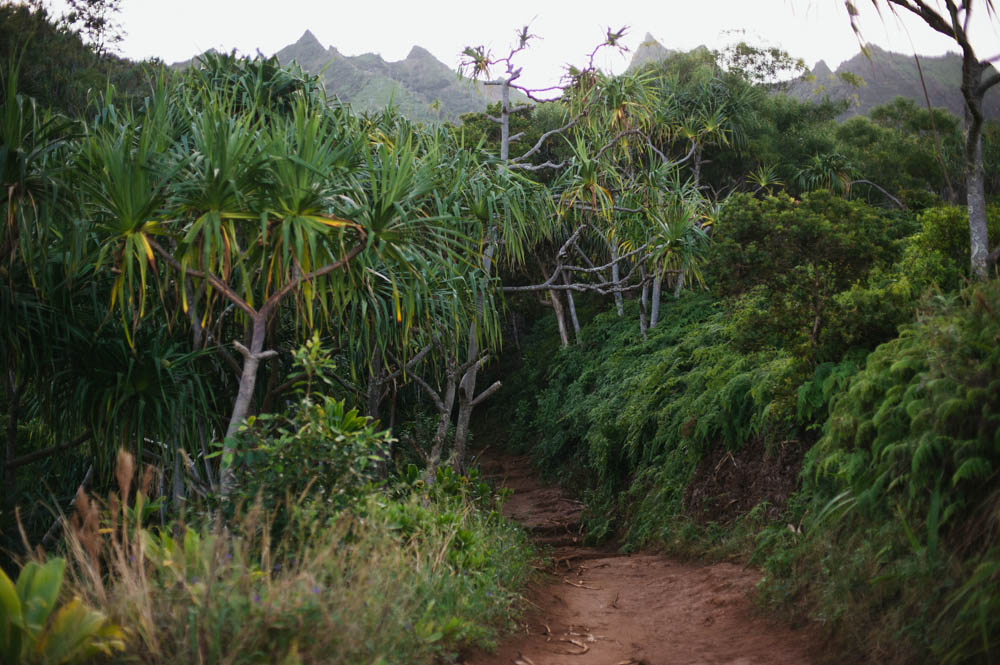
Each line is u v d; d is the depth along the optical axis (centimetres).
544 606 679
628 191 1166
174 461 715
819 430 778
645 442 1337
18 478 879
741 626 558
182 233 614
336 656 329
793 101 2730
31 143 650
